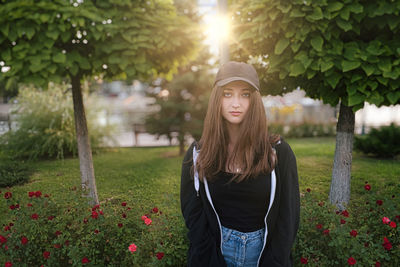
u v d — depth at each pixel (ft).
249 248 3.98
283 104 37.06
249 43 8.80
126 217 7.23
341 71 7.50
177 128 24.52
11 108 22.88
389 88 7.15
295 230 3.98
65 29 7.57
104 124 25.94
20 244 6.50
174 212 7.48
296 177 4.00
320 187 10.93
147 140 38.22
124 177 14.96
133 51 8.29
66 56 7.91
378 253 6.01
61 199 7.69
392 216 6.93
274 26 7.72
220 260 3.94
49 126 21.21
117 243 6.63
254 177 3.84
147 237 6.69
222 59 8.77
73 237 6.77
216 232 4.00
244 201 3.93
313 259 6.17
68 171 15.31
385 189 11.58
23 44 7.17
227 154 4.13
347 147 9.73
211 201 4.00
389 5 6.79
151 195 11.29
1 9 6.81
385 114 36.55
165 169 17.07
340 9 6.97
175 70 11.86
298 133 35.70
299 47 7.67
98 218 6.87
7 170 14.61
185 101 24.75
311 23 7.27
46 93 22.74
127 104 51.70
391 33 7.90
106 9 8.46
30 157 19.38
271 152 3.92
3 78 7.17
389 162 18.35
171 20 9.20
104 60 8.54
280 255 3.81
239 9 8.73
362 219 7.43
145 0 9.24
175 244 6.40
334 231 6.05
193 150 4.37
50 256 6.29
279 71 8.36
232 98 3.99
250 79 3.84
